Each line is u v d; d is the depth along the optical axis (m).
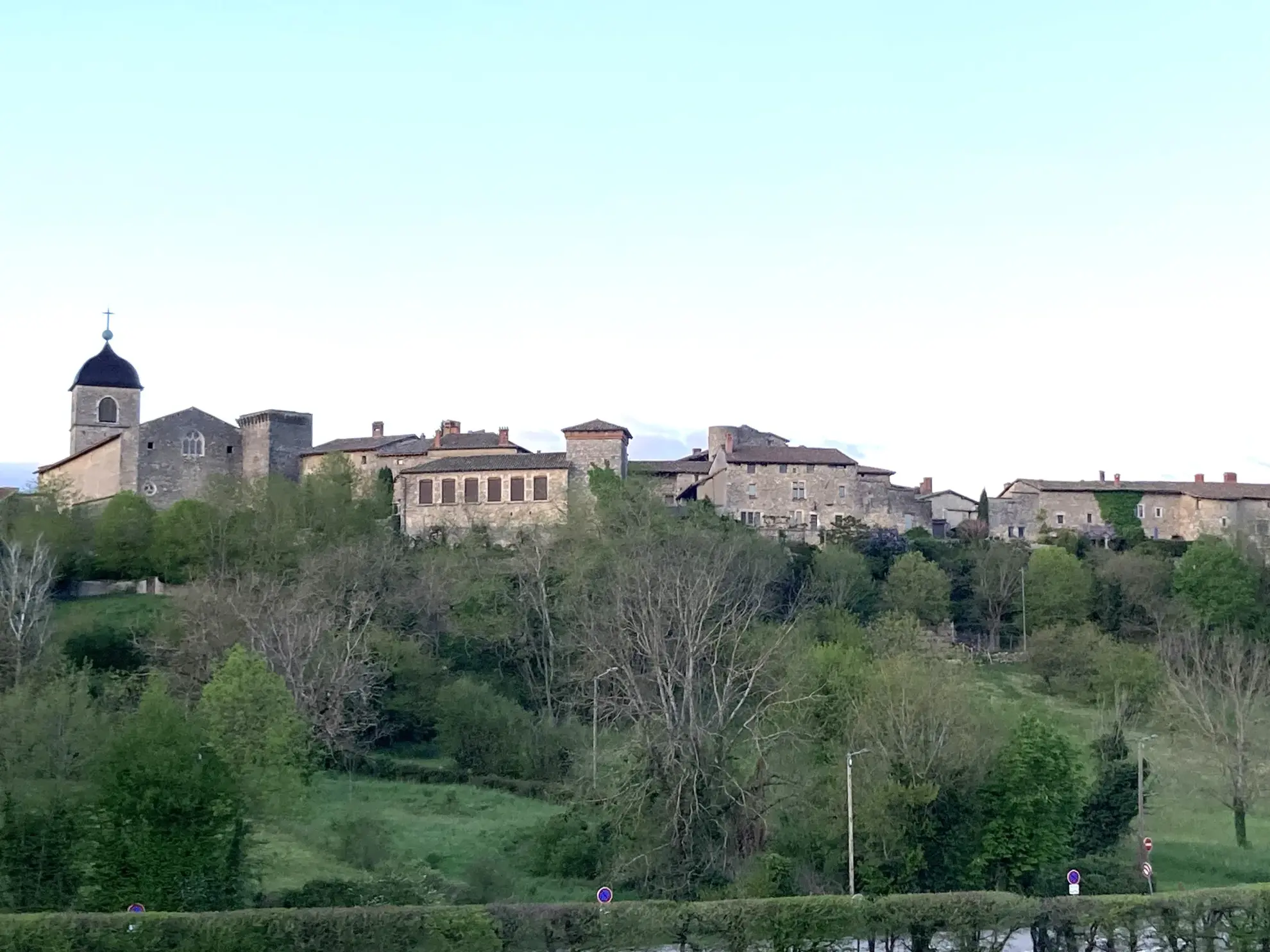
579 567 99.94
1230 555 123.31
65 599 112.69
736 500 146.75
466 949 47.22
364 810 75.62
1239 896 52.38
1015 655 120.31
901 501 152.38
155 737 54.19
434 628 102.88
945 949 52.66
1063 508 160.50
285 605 90.75
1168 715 86.69
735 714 66.31
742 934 49.47
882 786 61.44
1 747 60.41
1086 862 66.50
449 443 144.50
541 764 85.12
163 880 52.34
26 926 44.75
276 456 145.88
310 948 46.53
